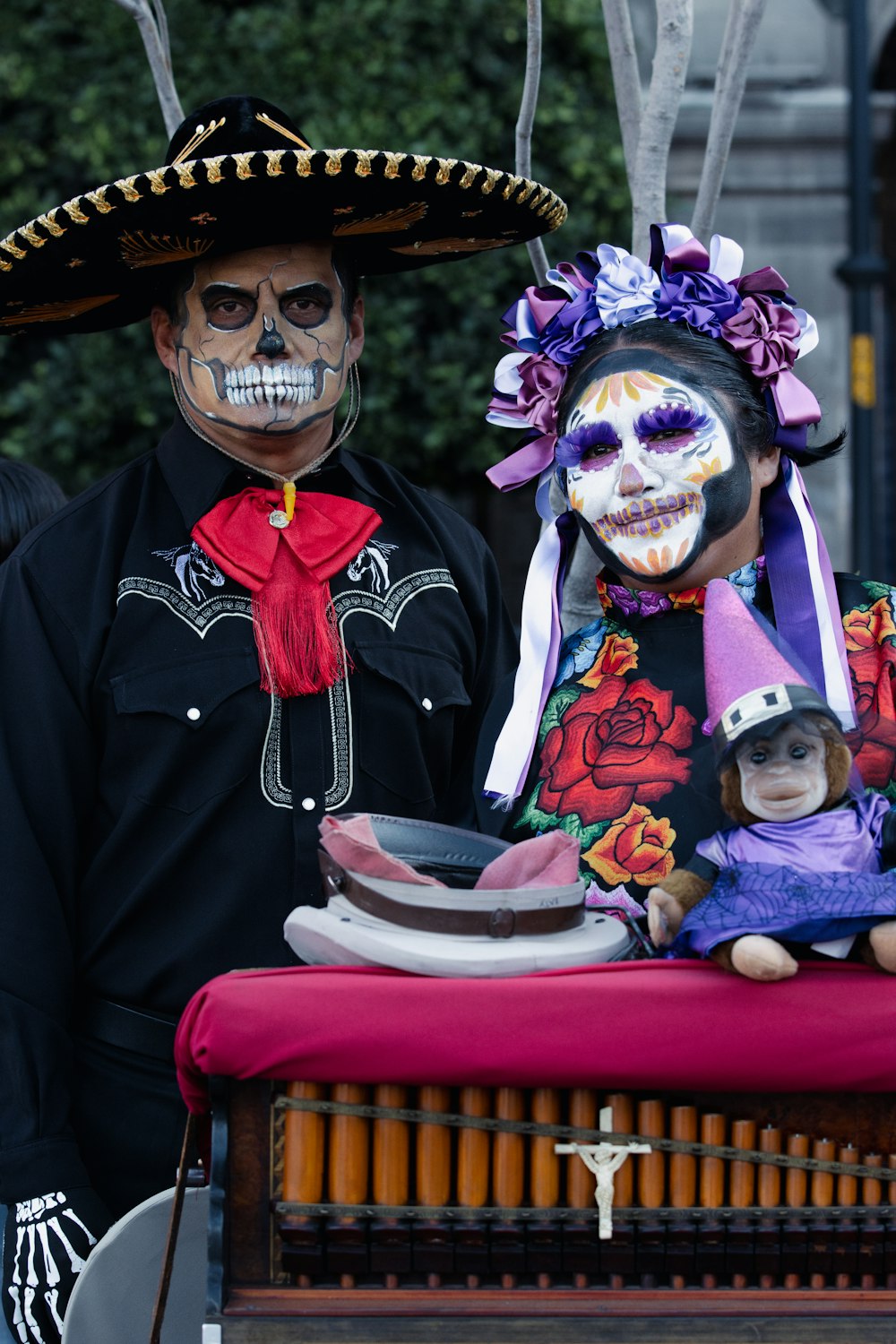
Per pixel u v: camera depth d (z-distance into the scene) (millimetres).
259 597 2078
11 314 2268
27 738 2018
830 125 5824
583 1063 1473
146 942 2041
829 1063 1478
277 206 1989
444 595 2238
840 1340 1488
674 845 1749
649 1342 1483
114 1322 1675
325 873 1630
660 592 1882
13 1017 1941
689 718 1821
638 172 2363
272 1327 1478
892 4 6074
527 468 2002
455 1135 1514
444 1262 1504
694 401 1826
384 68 4668
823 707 1562
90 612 2066
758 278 1909
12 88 4719
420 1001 1479
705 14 5719
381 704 2125
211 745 2053
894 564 7180
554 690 1946
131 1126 2016
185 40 4656
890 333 7395
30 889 1979
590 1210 1502
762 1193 1513
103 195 1911
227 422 2082
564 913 1589
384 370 4730
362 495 2242
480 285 4730
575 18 4762
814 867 1539
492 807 1907
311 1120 1496
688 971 1515
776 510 1908
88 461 4797
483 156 4758
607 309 1893
